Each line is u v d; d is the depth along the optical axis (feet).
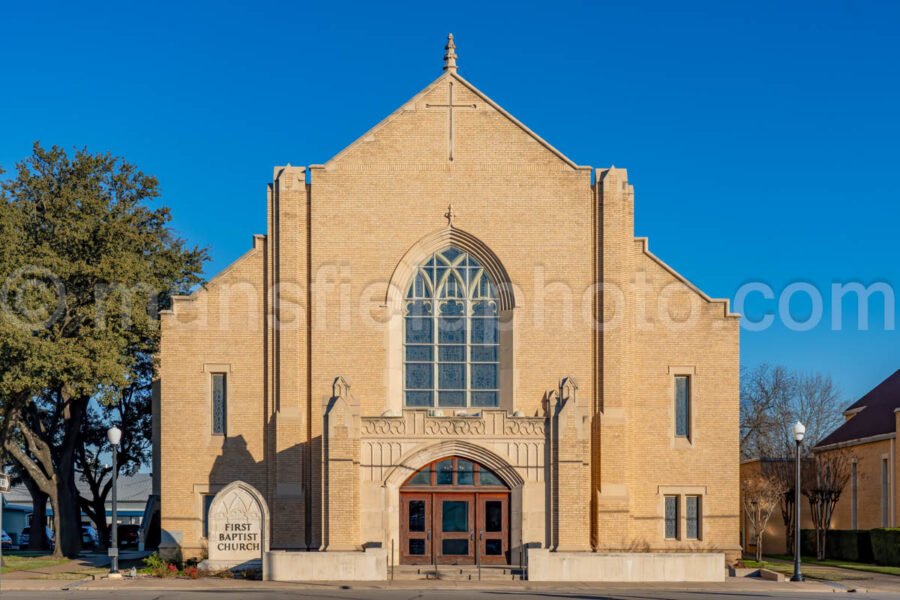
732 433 133.08
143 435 206.28
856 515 176.96
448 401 132.87
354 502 121.29
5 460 165.68
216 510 119.65
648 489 131.95
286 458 129.49
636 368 133.80
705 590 106.83
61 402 170.71
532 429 123.13
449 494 123.75
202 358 133.49
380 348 132.05
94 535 250.16
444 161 134.51
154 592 103.19
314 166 134.10
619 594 102.01
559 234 133.59
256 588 106.42
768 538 185.16
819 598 101.30
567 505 120.57
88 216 137.80
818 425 290.15
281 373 131.13
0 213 129.90
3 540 218.18
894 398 182.39
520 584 111.75
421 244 133.90
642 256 135.03
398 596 99.14
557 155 134.31
